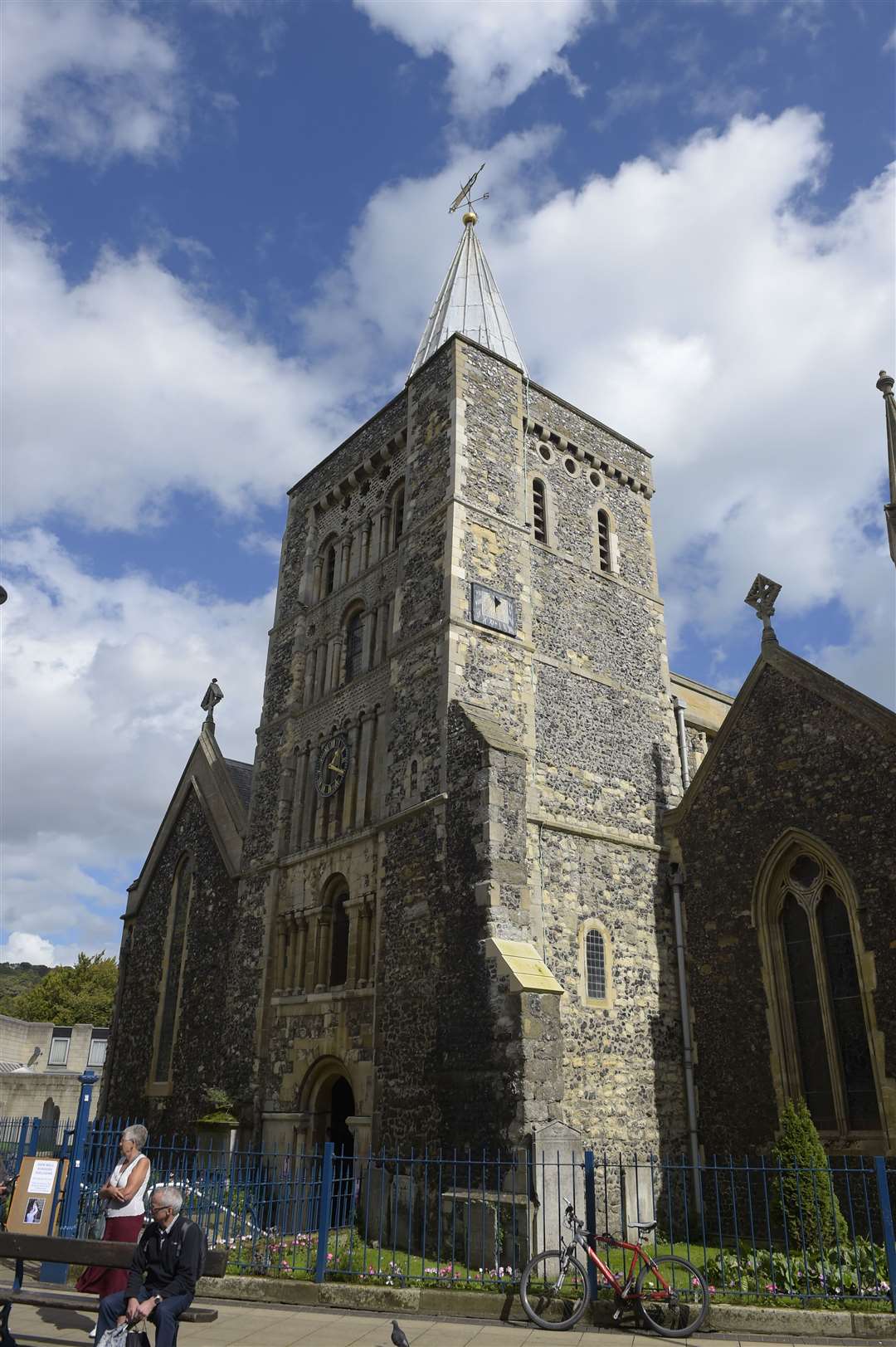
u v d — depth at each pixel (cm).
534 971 1638
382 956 1931
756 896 1998
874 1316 1009
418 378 2533
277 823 2464
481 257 3262
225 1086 2281
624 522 2691
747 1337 1005
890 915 1745
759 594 2192
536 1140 1480
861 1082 1739
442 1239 1469
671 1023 2061
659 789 2350
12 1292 885
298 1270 1230
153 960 2911
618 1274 1145
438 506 2245
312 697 2573
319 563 2783
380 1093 1808
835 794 1903
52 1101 3253
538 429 2527
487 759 1816
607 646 2431
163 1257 804
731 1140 1894
